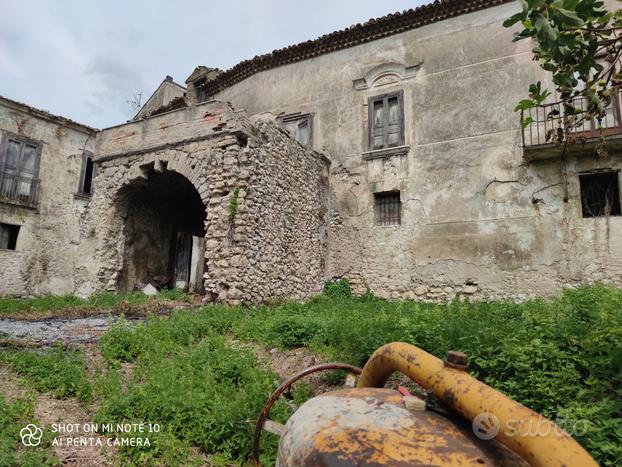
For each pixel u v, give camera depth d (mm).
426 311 6945
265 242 9508
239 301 8523
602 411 2629
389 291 11219
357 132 12398
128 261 11883
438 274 10625
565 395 2988
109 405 3693
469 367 3721
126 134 11359
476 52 10961
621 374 2891
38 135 16719
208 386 4086
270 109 14016
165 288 12695
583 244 9172
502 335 3947
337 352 5043
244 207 8945
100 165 11742
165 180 11672
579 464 1043
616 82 3016
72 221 17609
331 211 12547
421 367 1639
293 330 5926
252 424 3301
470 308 6879
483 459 1245
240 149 9383
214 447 3246
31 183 16359
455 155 10820
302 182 11250
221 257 8945
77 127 17891
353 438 1367
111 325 6891
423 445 1297
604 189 9320
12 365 4750
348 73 12797
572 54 2887
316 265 11648
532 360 3398
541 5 2545
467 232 10422
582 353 3311
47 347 5688
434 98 11320
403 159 11523
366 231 11859
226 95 15656
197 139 9906
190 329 6266
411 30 11930
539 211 9680
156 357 5105
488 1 10828
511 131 10219
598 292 6961
